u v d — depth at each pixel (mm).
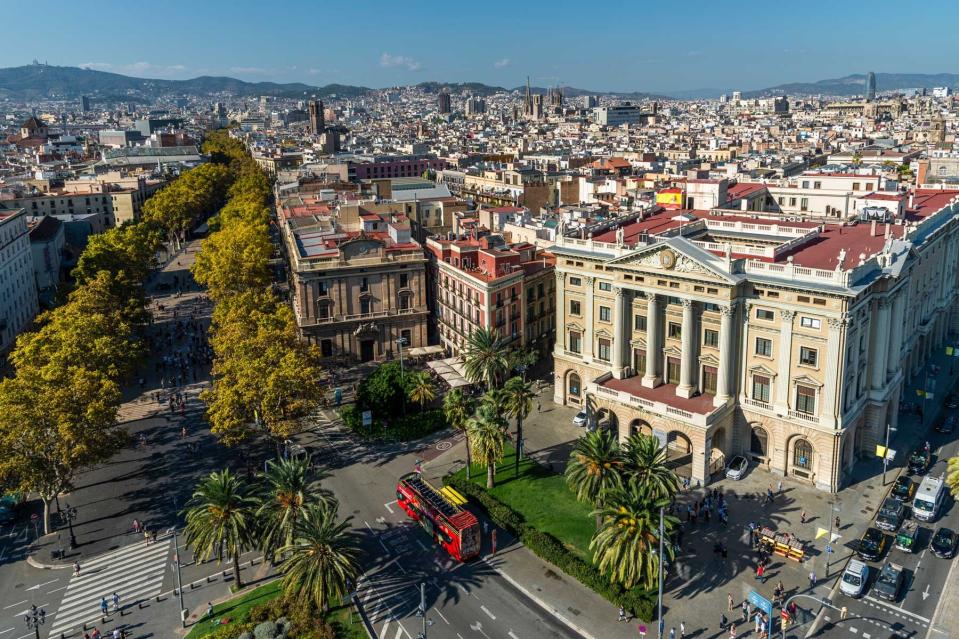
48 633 79812
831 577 83438
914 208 155375
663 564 76125
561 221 138125
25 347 118938
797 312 98438
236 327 123062
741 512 96312
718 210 160000
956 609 77812
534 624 78500
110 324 137250
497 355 113250
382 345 157125
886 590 79750
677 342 112000
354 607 81688
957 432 115562
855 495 99625
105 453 99375
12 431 92562
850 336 97438
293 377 106062
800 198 193000
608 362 123438
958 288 157000
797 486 102250
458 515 90375
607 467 85125
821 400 98875
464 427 106500
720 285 102625
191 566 90938
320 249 161000
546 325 151125
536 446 116688
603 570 80062
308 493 83125
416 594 83750
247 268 176000
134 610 83125
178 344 171625
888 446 109375
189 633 78812
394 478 109250
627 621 78188
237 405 108250
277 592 84688
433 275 161375
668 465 100750
